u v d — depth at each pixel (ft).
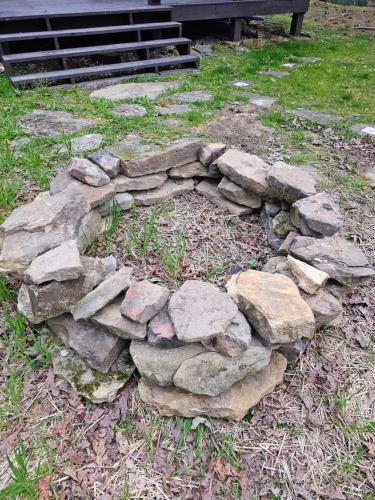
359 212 8.57
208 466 4.63
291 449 4.80
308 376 5.52
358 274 5.77
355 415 5.14
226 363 4.78
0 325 5.95
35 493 4.31
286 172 7.47
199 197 8.55
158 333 4.78
